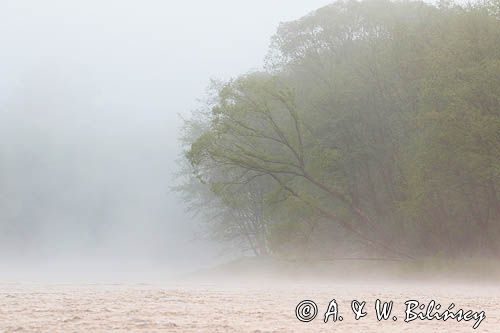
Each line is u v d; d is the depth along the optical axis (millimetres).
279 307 19094
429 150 50219
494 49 48000
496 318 16344
